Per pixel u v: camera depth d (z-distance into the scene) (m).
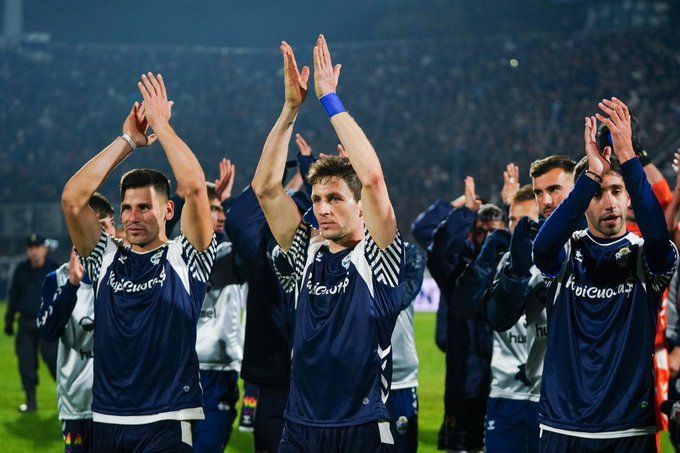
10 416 11.59
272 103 46.56
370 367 4.61
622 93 43.22
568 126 41.66
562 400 4.72
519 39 48.19
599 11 55.22
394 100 45.28
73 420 6.74
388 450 4.58
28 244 12.03
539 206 5.83
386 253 4.64
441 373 15.25
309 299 4.75
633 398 4.60
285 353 6.46
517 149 40.19
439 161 39.56
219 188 7.82
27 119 43.78
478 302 6.36
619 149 4.56
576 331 4.74
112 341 5.21
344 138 4.56
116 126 44.47
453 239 7.03
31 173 38.53
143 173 5.34
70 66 47.41
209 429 7.31
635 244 4.71
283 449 4.72
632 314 4.64
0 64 46.22
